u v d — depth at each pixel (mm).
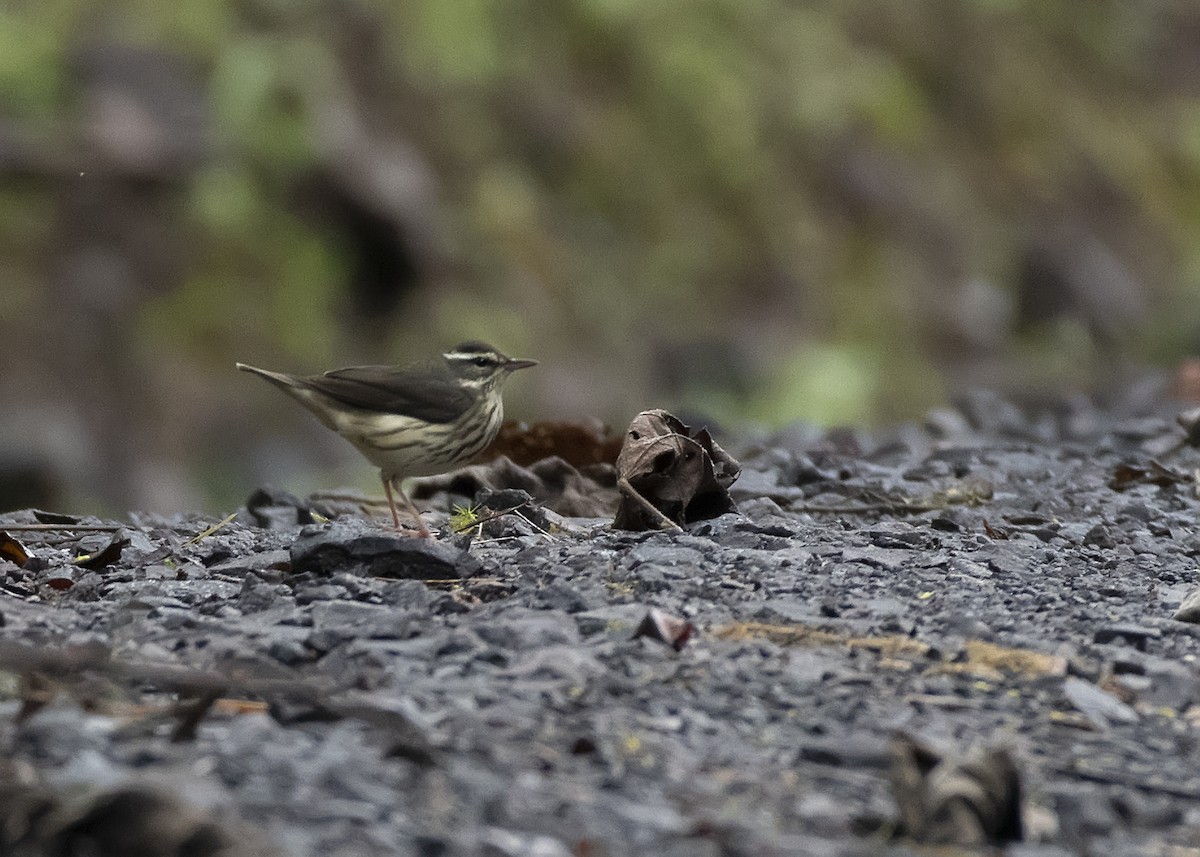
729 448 11133
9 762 3994
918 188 27703
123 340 18844
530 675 4961
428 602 5762
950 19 30500
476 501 7961
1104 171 30750
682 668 5113
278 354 19812
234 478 18484
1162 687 5203
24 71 19609
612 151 24922
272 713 4469
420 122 22875
